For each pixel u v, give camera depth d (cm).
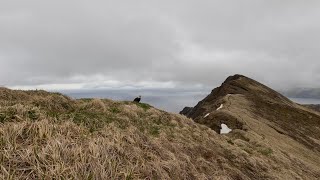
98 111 1852
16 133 1141
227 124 4722
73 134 1274
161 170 1322
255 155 2578
